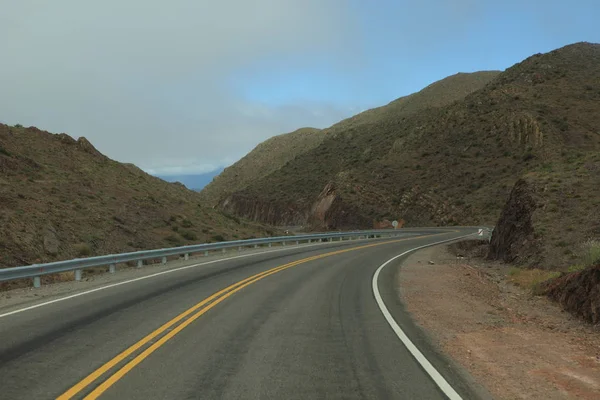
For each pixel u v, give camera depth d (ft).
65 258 71.20
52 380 17.02
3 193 83.35
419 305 34.73
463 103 284.41
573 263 52.16
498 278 54.95
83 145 148.56
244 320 28.02
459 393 16.02
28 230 71.77
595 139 203.00
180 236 108.88
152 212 118.21
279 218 308.60
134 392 15.79
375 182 243.81
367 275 53.11
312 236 122.72
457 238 130.93
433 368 18.81
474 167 224.12
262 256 77.66
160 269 58.13
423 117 336.29
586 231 59.98
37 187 98.73
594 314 28.19
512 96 258.78
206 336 23.93
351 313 30.68
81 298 36.24
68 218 87.92
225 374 17.79
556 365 19.66
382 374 17.98
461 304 35.35
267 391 15.98
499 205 186.80
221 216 154.20
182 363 19.15
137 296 37.01
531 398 15.76
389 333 25.03
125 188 128.77
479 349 22.18
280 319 28.43
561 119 221.46
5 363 19.15
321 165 357.41
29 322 27.37
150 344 22.22
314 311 31.19
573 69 271.08
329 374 17.90
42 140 135.33
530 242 65.16
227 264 64.03
